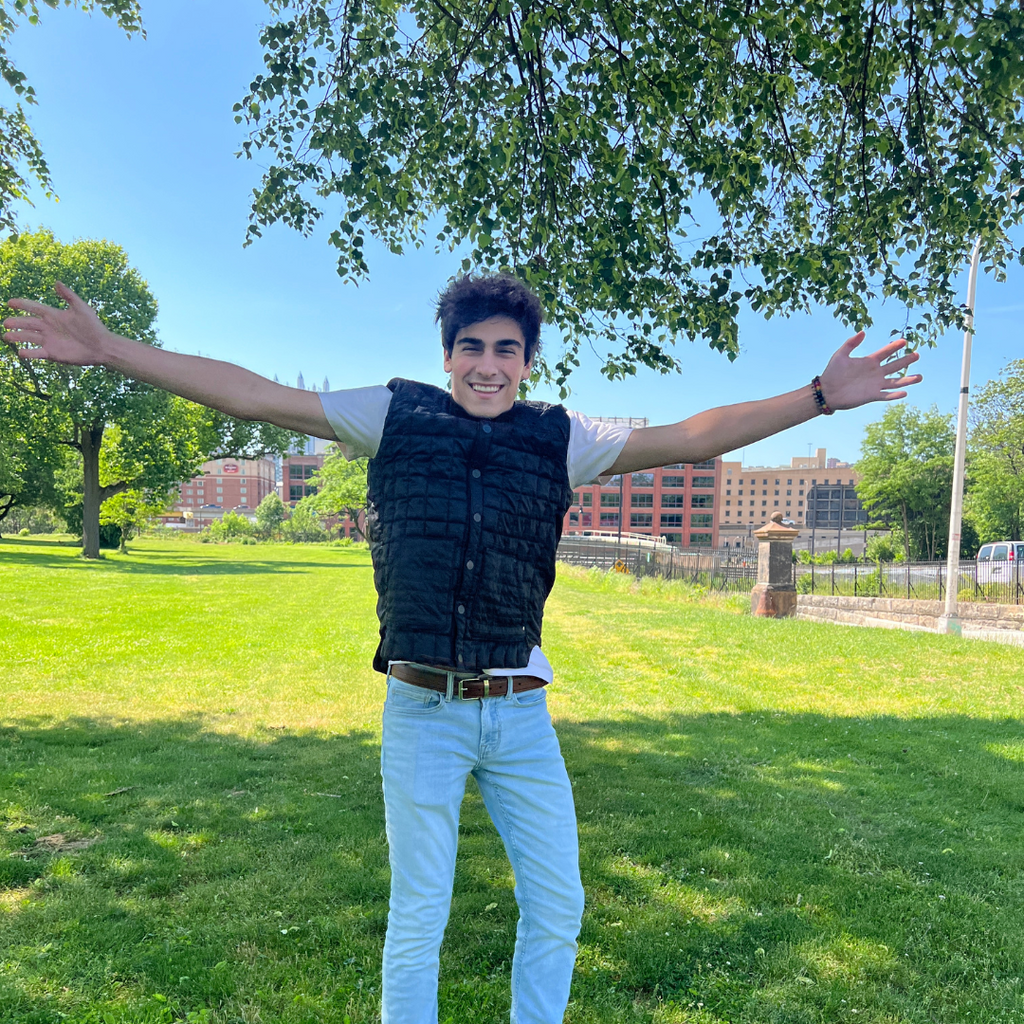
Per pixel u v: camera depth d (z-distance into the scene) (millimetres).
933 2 4586
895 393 1900
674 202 5531
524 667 1848
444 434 1798
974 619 15953
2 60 6660
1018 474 39344
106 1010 2369
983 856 3668
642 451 1921
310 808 4277
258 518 89438
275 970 2613
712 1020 2396
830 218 5875
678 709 7098
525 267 5406
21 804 4246
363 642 11594
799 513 126500
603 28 5367
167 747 5637
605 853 3656
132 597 17734
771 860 3600
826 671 9039
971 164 4832
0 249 30016
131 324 32781
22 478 39719
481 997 2486
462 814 4250
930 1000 2523
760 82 5207
